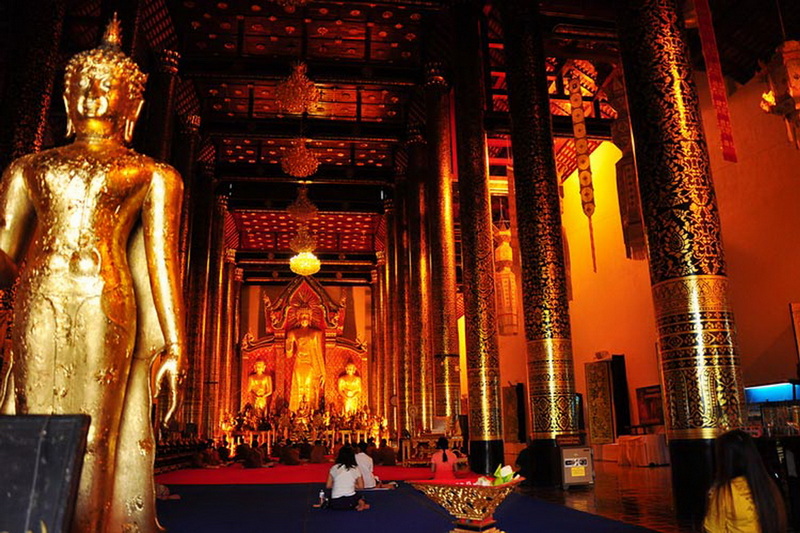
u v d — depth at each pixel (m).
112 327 2.80
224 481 11.57
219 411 23.78
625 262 16.03
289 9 13.25
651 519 5.74
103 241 2.87
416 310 16.83
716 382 5.75
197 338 18.22
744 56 11.87
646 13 6.75
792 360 10.76
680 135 6.34
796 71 8.75
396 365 19.86
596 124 15.04
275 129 17.72
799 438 4.94
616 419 15.89
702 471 5.61
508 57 10.56
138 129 13.45
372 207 22.84
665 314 6.11
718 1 11.35
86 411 2.69
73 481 1.68
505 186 17.42
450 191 14.55
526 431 20.38
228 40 15.48
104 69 3.06
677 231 6.14
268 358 27.84
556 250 9.57
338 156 20.86
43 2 8.88
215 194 21.52
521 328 21.02
